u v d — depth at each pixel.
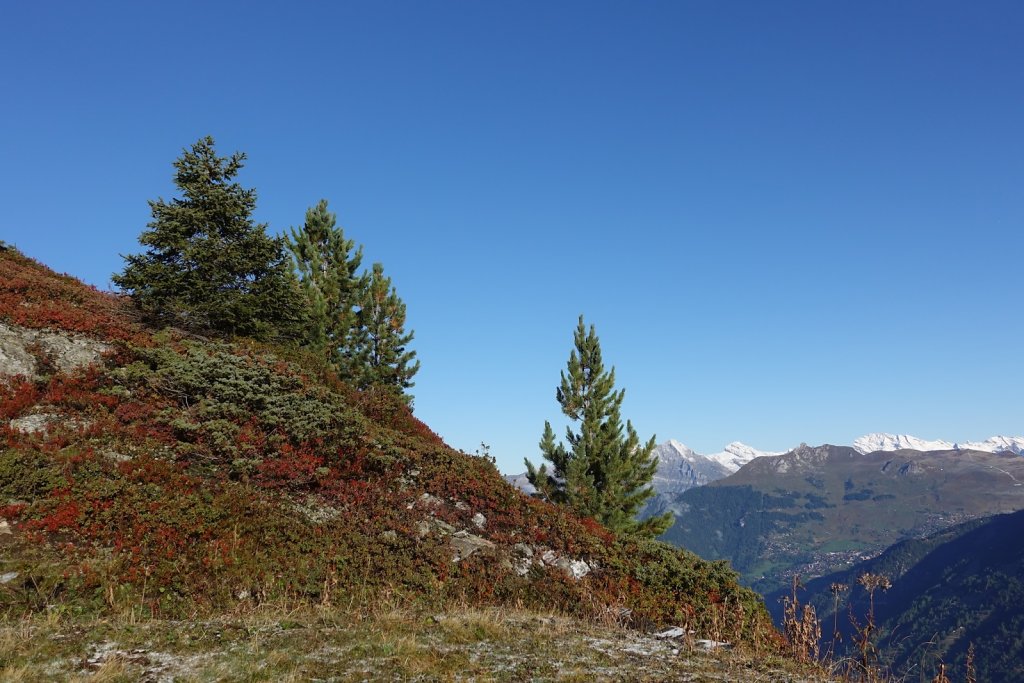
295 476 16.34
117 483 13.35
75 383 17.52
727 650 9.88
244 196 26.80
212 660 7.71
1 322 19.11
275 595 11.77
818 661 8.80
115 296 28.16
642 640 10.27
